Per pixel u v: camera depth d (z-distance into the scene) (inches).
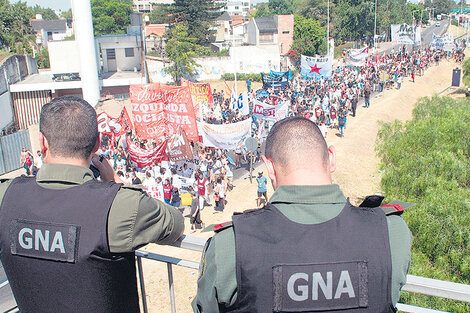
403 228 73.1
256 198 911.0
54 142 88.4
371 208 75.5
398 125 750.5
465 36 4744.1
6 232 84.8
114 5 4972.9
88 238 80.3
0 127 1505.9
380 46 4116.6
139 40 2474.2
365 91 1676.9
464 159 608.7
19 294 86.3
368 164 1179.3
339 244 69.1
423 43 4158.5
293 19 3223.4
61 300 82.3
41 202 84.4
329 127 1428.4
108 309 83.7
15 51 2891.2
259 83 2728.8
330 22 4057.6
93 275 80.9
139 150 828.0
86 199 83.1
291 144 76.8
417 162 608.4
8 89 1743.4
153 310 499.8
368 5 3919.8
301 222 71.4
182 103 812.0
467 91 1801.2
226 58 2783.0
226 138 925.2
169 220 91.4
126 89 2178.9
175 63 2578.7
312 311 67.4
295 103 1568.7
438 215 482.6
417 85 2144.4
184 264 107.6
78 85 1924.2
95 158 113.7
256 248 68.8
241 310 69.9
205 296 72.8
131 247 83.7
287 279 67.0
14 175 1314.0
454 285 89.7
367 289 67.6
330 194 73.9
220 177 844.0
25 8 3617.1
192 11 3380.9
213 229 75.4
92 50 1899.6
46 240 81.3
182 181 839.7
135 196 84.6
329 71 1812.3
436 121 684.1
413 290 92.6
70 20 5319.9
